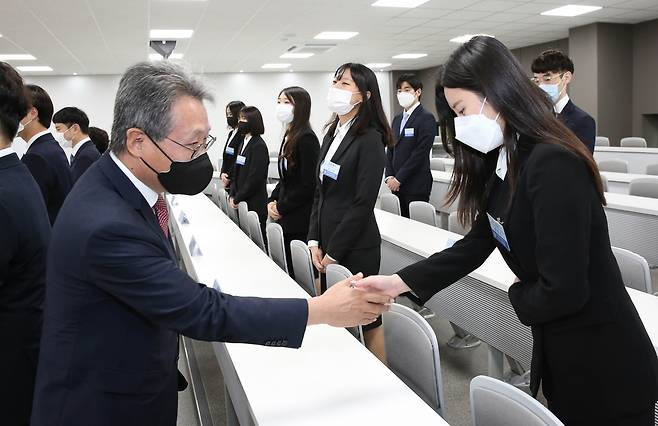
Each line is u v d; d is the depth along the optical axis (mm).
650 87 9102
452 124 1282
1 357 1394
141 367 1018
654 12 8203
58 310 978
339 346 1461
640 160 6828
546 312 1077
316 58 11773
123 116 970
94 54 9773
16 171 1378
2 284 1341
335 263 2270
